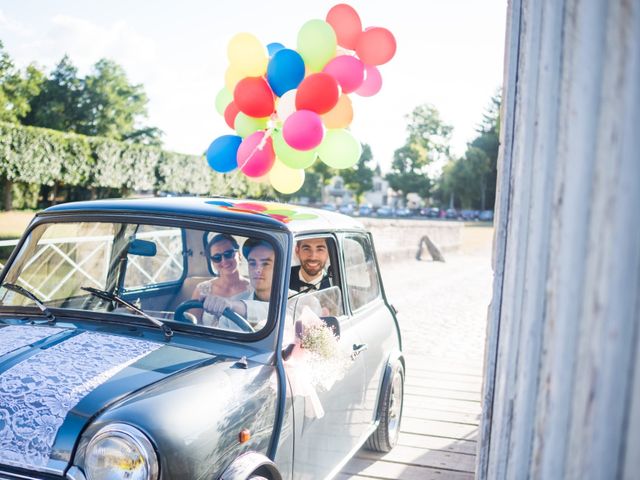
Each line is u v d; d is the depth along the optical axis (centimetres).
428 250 2484
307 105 425
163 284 335
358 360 375
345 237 396
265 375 267
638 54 99
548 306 122
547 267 126
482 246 3488
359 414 385
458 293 1470
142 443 203
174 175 3469
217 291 309
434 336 957
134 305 309
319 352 310
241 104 448
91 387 227
